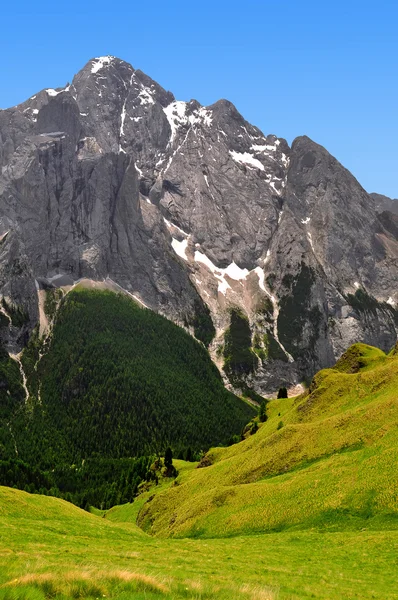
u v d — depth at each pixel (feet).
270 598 125.39
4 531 212.43
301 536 250.37
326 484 289.33
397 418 323.98
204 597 122.21
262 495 308.60
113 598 114.21
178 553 213.87
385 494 261.24
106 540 233.76
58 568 140.97
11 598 106.83
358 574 189.26
